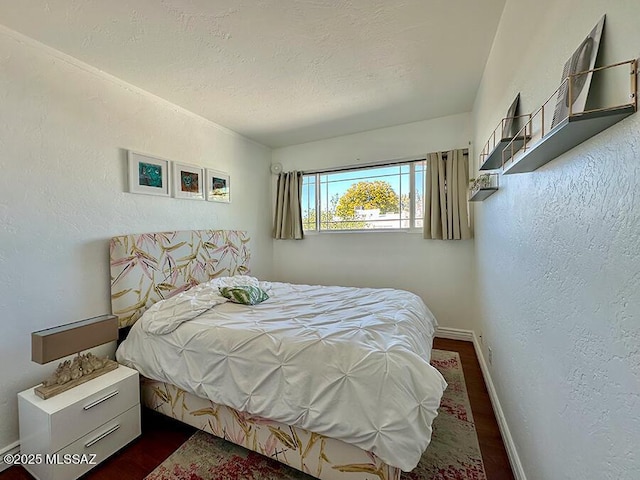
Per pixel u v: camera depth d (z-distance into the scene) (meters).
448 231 3.20
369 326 1.72
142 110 2.44
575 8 0.87
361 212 3.80
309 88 2.50
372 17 1.67
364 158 3.67
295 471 1.53
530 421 1.29
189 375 1.74
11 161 1.67
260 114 3.03
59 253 1.89
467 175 3.14
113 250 2.13
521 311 1.41
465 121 3.17
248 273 3.55
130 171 2.31
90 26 1.66
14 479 1.54
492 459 1.60
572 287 0.90
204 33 1.76
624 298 0.66
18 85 1.70
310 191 4.09
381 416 1.25
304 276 4.12
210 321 1.92
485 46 1.98
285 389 1.47
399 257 3.58
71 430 1.49
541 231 1.14
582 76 0.78
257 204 3.96
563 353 0.97
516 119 1.45
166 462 1.61
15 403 1.67
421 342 1.78
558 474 1.01
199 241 2.85
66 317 1.91
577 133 0.75
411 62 2.15
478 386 2.33
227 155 3.42
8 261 1.66
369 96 2.70
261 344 1.61
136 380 1.80
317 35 1.82
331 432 1.34
